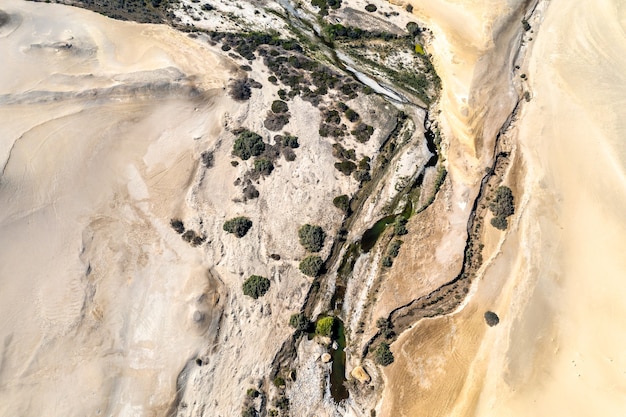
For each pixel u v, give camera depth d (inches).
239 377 1632.6
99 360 1595.7
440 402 1614.2
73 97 2028.8
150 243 1808.6
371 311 1772.9
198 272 1759.4
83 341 1615.4
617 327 1720.0
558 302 1771.7
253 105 2142.0
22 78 2068.2
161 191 1913.1
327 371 1683.1
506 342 1700.3
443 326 1737.2
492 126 2153.1
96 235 1795.0
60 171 1876.2
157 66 2154.3
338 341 1739.7
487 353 1684.3
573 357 1673.2
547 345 1696.6
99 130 1989.4
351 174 2032.5
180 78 2113.7
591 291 1787.6
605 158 2074.3
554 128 2155.5
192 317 1659.7
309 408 1625.2
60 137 1942.7
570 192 1998.0
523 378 1644.9
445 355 1685.5
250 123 2096.5
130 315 1673.2
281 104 2137.1
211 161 2000.5
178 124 2058.3
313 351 1705.2
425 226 1918.1
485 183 2028.8
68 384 1550.2
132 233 1819.6
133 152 1978.3
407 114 2199.8
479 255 1875.0
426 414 1598.2
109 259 1758.1
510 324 1731.1
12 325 1606.8
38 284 1681.8
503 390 1626.5
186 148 2007.9
